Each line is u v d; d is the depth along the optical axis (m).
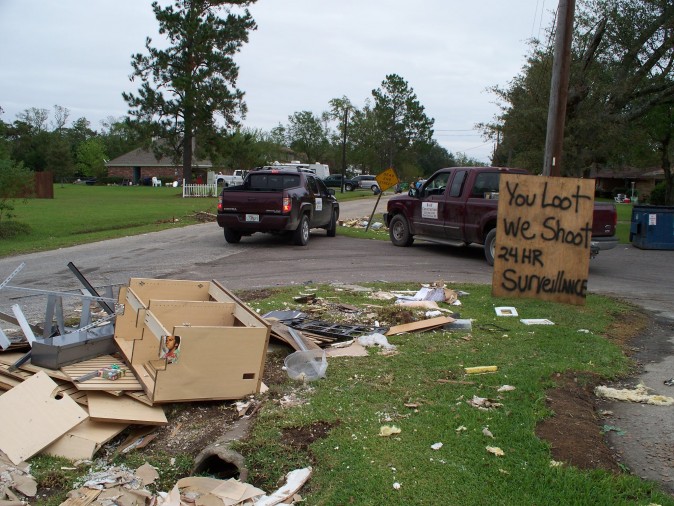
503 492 3.36
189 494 3.38
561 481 3.46
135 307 4.97
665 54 20.86
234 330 4.51
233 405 4.57
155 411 4.31
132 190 52.66
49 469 3.66
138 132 44.09
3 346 4.92
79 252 13.44
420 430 4.09
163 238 16.48
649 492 3.46
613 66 21.00
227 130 45.94
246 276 10.29
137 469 3.71
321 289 8.89
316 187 16.14
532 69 21.56
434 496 3.32
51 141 80.31
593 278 11.15
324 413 4.35
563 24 11.87
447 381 5.02
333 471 3.59
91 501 3.32
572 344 6.23
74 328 5.65
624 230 21.39
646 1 20.06
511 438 3.99
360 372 5.24
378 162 89.88
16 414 3.97
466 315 7.43
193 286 5.93
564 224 8.37
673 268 12.63
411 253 13.65
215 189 40.88
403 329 6.56
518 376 5.14
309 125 91.12
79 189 55.25
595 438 4.11
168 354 4.32
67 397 4.16
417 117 86.06
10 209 17.22
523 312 7.68
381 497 3.31
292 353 5.46
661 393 5.10
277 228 13.88
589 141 20.05
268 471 3.67
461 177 12.68
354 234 18.02
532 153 21.41
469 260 12.66
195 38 42.03
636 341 6.73
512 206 8.46
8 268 11.16
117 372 4.60
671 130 27.94
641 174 59.97
